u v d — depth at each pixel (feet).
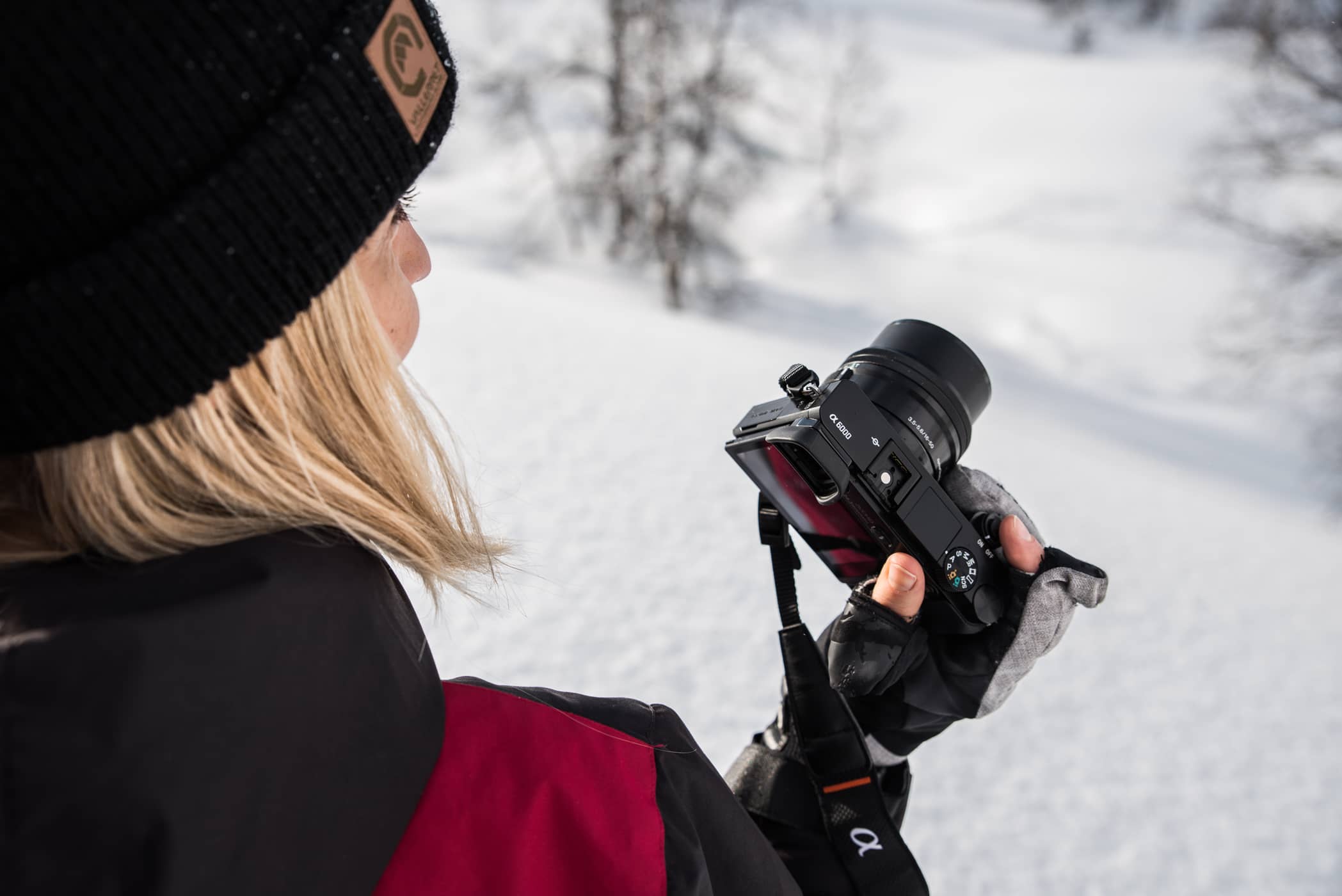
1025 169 136.77
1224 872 20.66
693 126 83.66
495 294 56.70
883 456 2.94
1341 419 60.49
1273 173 54.54
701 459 35.65
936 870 19.98
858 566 3.34
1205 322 91.50
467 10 134.00
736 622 25.38
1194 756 24.41
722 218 88.89
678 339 53.57
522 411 38.42
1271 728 26.00
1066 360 94.48
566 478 32.94
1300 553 39.14
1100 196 126.62
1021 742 24.08
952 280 112.16
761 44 90.43
